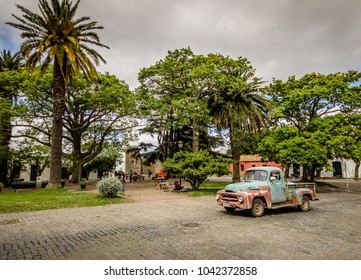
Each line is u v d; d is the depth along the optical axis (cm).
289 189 1065
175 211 1070
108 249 563
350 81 2005
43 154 3288
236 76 2288
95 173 4406
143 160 3681
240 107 2183
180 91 2483
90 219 911
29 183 2072
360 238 648
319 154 1664
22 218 931
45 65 1839
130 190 2014
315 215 980
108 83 2411
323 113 2069
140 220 889
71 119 2544
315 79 2055
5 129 2184
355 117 1864
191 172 1698
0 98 2067
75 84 2300
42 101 2191
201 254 527
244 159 4847
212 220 882
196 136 2130
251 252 538
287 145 1772
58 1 1806
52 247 580
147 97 2464
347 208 1159
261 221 865
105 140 2888
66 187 2236
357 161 1747
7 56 2742
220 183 2736
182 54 2445
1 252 545
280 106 2116
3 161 2594
